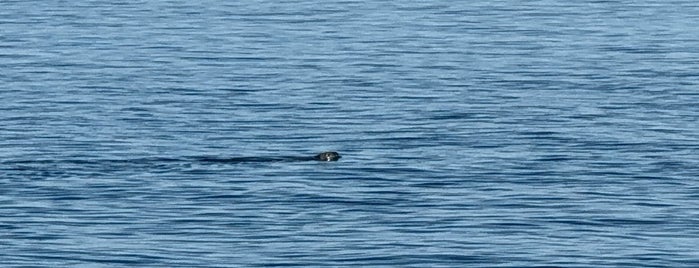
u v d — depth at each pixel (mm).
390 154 145750
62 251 113000
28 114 163375
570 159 143375
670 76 188250
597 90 178750
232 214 123688
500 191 131375
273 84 183250
